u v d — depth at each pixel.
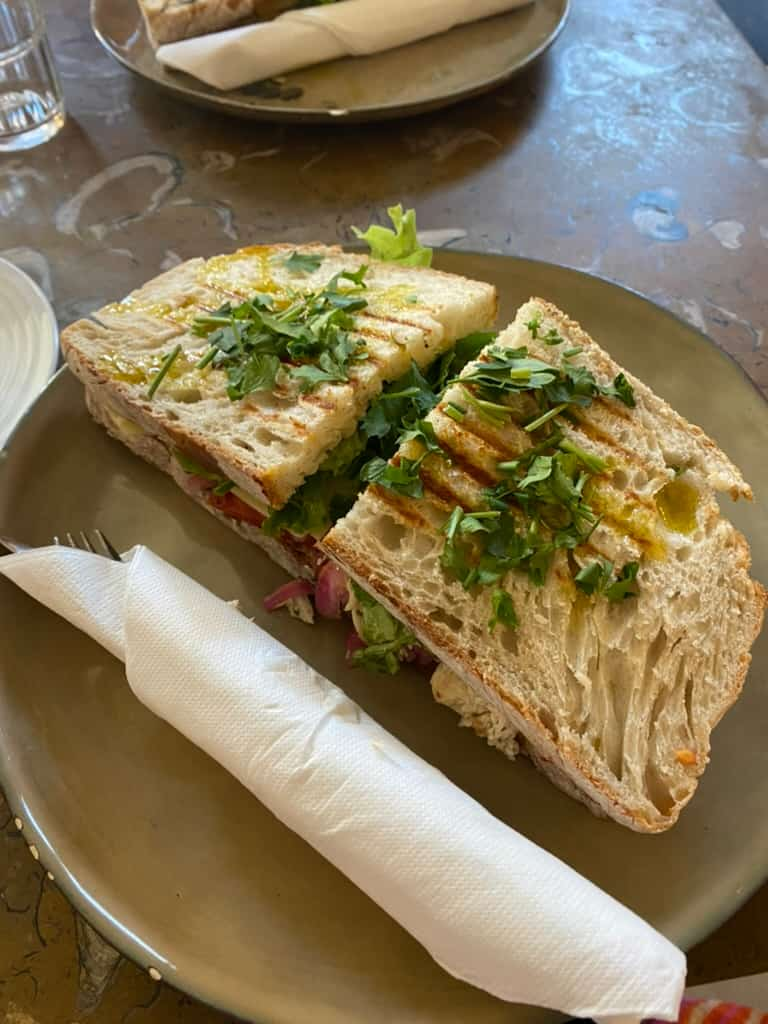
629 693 0.24
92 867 0.23
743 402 0.32
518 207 0.44
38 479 0.33
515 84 0.51
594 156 0.47
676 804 0.23
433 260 0.37
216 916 0.22
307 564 0.30
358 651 0.28
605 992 0.19
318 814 0.22
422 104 0.44
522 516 0.26
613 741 0.24
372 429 0.29
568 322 0.29
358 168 0.47
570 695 0.24
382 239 0.36
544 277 0.36
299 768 0.22
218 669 0.24
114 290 0.41
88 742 0.26
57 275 0.42
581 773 0.23
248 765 0.23
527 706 0.24
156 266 0.42
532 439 0.27
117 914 0.22
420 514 0.26
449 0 0.48
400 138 0.48
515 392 0.27
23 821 0.23
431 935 0.20
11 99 0.49
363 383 0.29
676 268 0.41
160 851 0.24
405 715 0.27
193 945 0.22
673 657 0.24
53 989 0.23
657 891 0.22
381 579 0.25
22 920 0.24
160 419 0.30
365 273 0.34
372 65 0.49
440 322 0.32
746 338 0.38
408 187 0.46
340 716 0.24
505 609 0.24
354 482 0.30
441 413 0.27
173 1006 0.22
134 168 0.47
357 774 0.22
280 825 0.24
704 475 0.27
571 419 0.27
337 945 0.22
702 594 0.25
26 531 0.31
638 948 0.19
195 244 0.43
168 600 0.26
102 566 0.28
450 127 0.48
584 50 0.53
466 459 0.26
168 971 0.21
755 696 0.26
